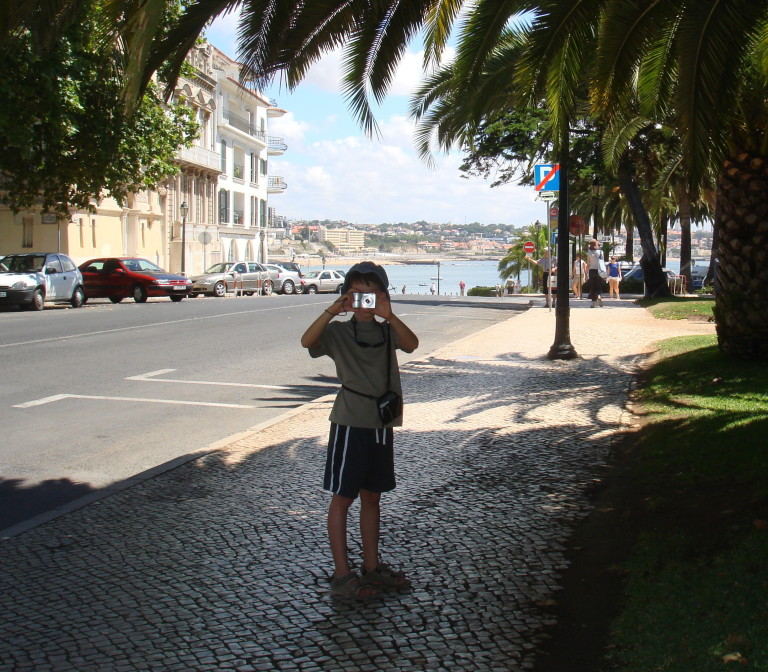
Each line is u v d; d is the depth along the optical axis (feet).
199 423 30.35
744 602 12.75
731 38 20.62
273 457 24.31
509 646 12.82
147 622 13.76
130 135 84.48
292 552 16.90
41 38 19.74
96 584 15.34
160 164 92.73
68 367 42.47
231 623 13.73
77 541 17.62
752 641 11.51
